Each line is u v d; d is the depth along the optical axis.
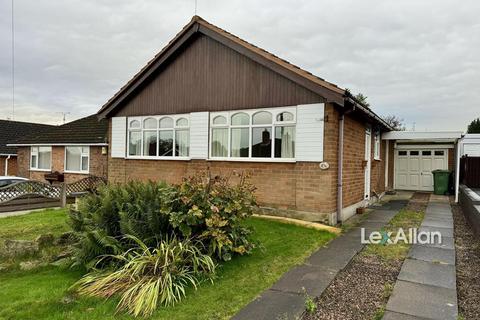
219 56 10.54
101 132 18.48
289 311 3.88
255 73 9.83
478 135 18.88
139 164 12.39
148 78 12.02
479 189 16.61
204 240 5.63
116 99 12.68
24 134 27.45
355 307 4.05
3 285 4.89
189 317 3.79
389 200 13.88
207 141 10.71
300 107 9.01
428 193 16.47
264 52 9.46
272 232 7.64
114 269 4.98
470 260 5.78
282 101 9.33
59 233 7.09
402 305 4.02
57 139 19.55
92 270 5.18
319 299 4.26
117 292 4.40
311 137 8.82
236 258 5.81
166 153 11.79
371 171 13.03
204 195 5.54
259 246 6.20
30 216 9.77
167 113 11.70
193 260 4.99
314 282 4.77
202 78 10.90
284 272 5.18
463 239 7.23
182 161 11.29
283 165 9.27
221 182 6.05
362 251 6.36
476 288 4.61
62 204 12.05
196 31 10.73
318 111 8.73
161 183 6.45
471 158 17.27
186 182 5.67
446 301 4.12
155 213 5.55
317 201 8.70
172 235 5.52
